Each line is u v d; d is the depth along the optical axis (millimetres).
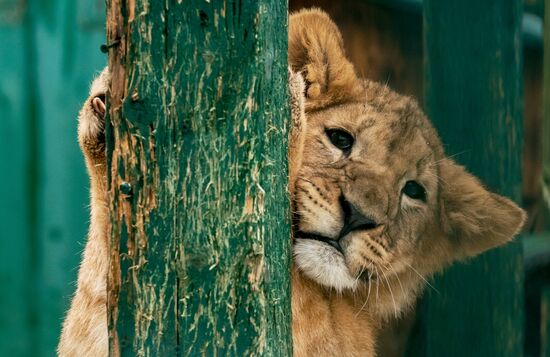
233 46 3186
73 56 7055
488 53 6789
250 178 3248
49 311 7141
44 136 7098
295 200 5359
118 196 3303
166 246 3236
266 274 3309
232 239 3244
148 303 3271
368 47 8094
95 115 4867
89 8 7051
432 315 7027
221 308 3252
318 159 5531
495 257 6918
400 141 5832
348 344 5523
